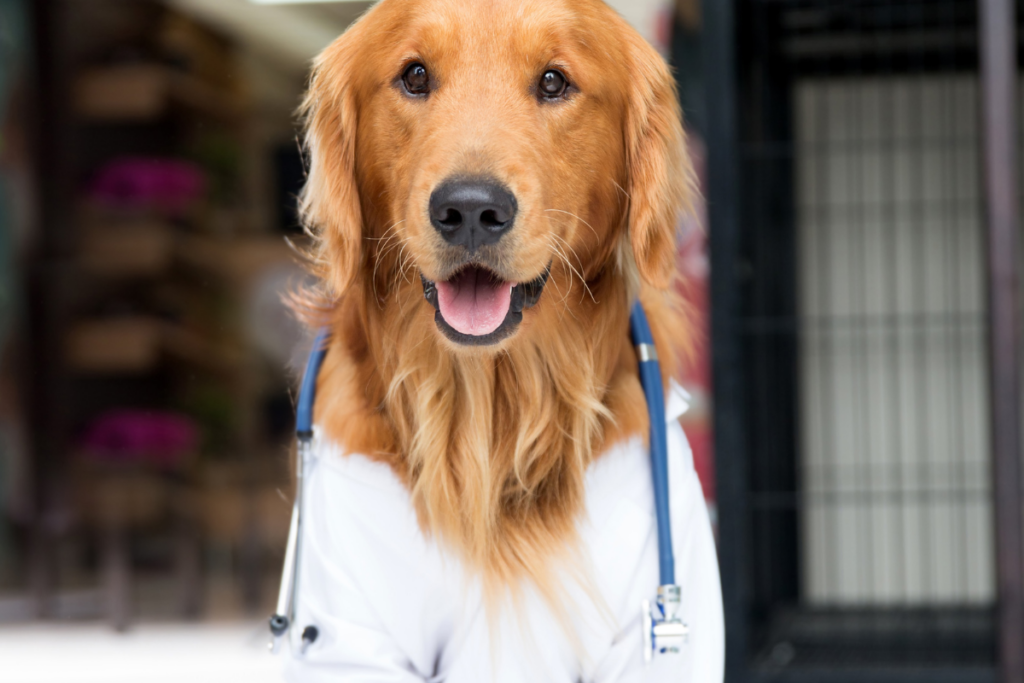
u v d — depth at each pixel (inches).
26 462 197.5
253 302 202.2
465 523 67.0
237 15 175.0
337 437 67.9
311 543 67.1
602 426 68.8
